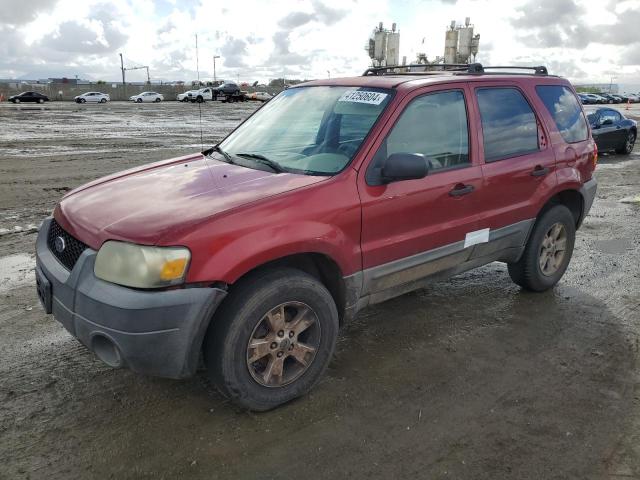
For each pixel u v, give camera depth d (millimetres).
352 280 3391
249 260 2857
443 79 3943
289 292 3064
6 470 2689
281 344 3129
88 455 2807
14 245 6137
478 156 4043
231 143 4234
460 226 3930
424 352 3924
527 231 4574
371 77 4133
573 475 2727
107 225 2898
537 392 3443
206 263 2760
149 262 2684
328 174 3342
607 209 8484
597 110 15336
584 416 3201
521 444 2949
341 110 3789
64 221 3172
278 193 3082
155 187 3348
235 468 2740
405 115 3621
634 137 15586
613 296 5000
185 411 3180
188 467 2740
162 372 2828
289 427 3061
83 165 11836
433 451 2885
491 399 3359
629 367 3764
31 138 17031
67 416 3113
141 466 2740
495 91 4293
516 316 4535
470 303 4781
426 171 3293
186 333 2762
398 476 2705
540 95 4668
